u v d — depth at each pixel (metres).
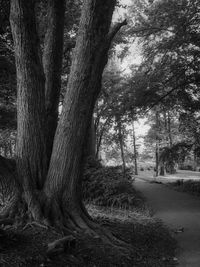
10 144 28.16
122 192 12.87
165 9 17.25
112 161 46.28
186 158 19.16
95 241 5.70
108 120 20.41
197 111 18.27
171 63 17.84
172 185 23.19
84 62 6.24
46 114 7.02
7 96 16.97
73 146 6.26
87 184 12.71
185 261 6.01
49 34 7.50
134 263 5.43
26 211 5.94
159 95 18.64
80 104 6.25
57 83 7.41
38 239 5.11
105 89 24.03
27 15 6.09
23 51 6.26
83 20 6.30
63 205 6.21
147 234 7.50
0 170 5.96
